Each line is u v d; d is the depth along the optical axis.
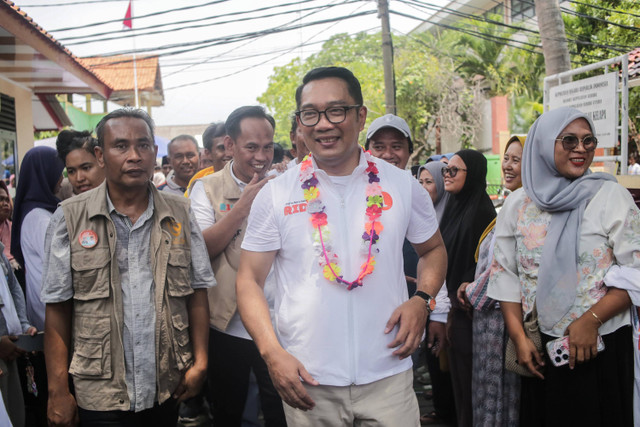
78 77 10.61
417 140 21.50
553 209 2.46
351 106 2.04
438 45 21.52
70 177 3.28
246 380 3.19
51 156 3.39
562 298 2.40
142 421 2.42
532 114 20.69
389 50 11.39
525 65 20.56
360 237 2.04
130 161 2.33
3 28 7.27
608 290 2.35
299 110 2.08
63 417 2.31
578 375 2.38
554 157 2.48
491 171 21.00
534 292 2.53
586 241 2.39
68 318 2.38
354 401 2.02
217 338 3.13
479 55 20.98
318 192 2.06
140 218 2.42
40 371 3.08
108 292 2.31
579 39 13.03
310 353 2.00
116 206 2.43
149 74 19.08
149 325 2.37
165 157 8.89
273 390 3.10
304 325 2.01
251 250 2.13
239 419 3.23
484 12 22.75
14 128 10.71
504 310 2.66
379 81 21.23
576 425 2.39
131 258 2.39
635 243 2.29
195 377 2.47
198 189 3.29
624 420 2.38
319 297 2.00
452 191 3.73
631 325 2.37
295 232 2.05
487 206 3.68
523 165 2.61
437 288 2.18
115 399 2.30
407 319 2.03
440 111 20.95
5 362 2.84
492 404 2.94
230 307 3.04
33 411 3.22
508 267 2.68
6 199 3.78
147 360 2.35
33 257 3.16
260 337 1.97
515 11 21.00
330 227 2.04
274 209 2.09
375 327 2.02
